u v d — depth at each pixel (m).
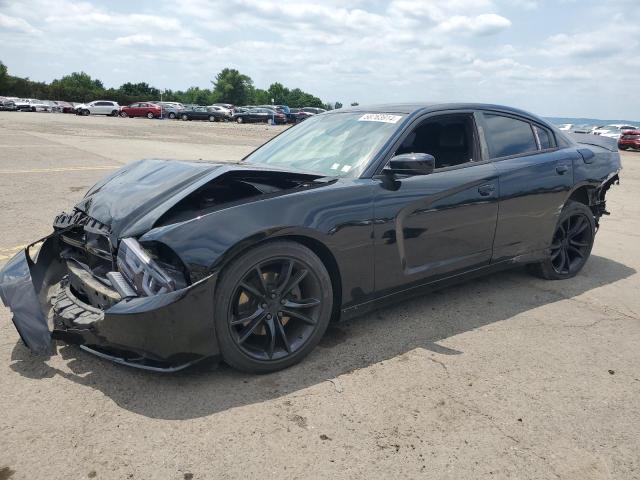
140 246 2.57
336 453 2.21
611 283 4.52
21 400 2.54
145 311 2.40
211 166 3.09
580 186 4.38
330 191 2.95
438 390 2.71
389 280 3.24
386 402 2.59
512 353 3.15
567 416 2.51
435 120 3.63
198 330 2.53
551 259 4.41
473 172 3.62
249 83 118.94
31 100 54.81
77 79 115.69
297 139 3.92
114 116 48.53
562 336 3.40
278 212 2.73
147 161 3.55
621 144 27.27
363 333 3.37
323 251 2.95
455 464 2.15
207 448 2.22
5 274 3.09
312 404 2.55
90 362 2.91
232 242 2.54
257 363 2.76
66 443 2.23
